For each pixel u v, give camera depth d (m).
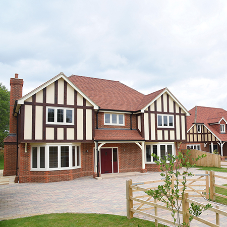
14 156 19.33
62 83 16.48
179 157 5.29
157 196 5.30
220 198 9.73
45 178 15.30
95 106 17.44
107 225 6.80
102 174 18.28
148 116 20.05
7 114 38.06
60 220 7.32
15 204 9.68
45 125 15.55
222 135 33.06
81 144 17.86
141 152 20.41
